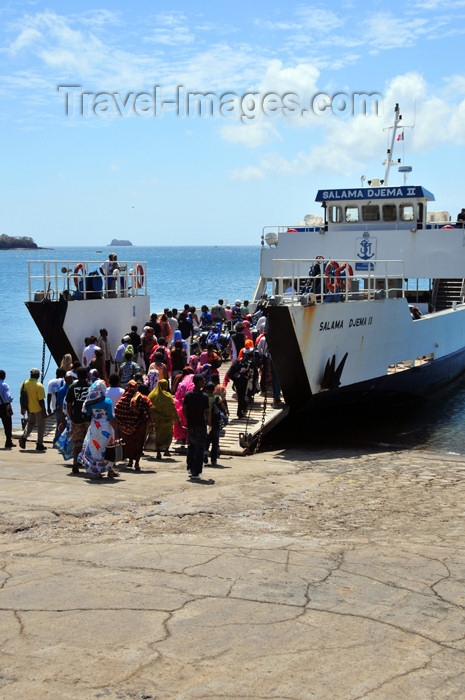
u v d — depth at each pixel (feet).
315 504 30.81
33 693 13.21
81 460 35.32
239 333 52.21
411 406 63.93
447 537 25.40
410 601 18.42
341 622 16.87
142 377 39.68
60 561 21.13
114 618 16.63
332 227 75.92
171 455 41.96
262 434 45.39
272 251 76.84
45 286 54.13
